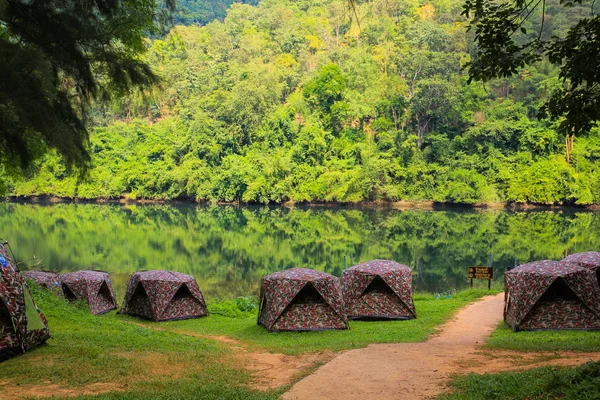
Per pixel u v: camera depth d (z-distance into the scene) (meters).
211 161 103.69
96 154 109.06
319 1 156.38
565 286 18.11
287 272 20.16
